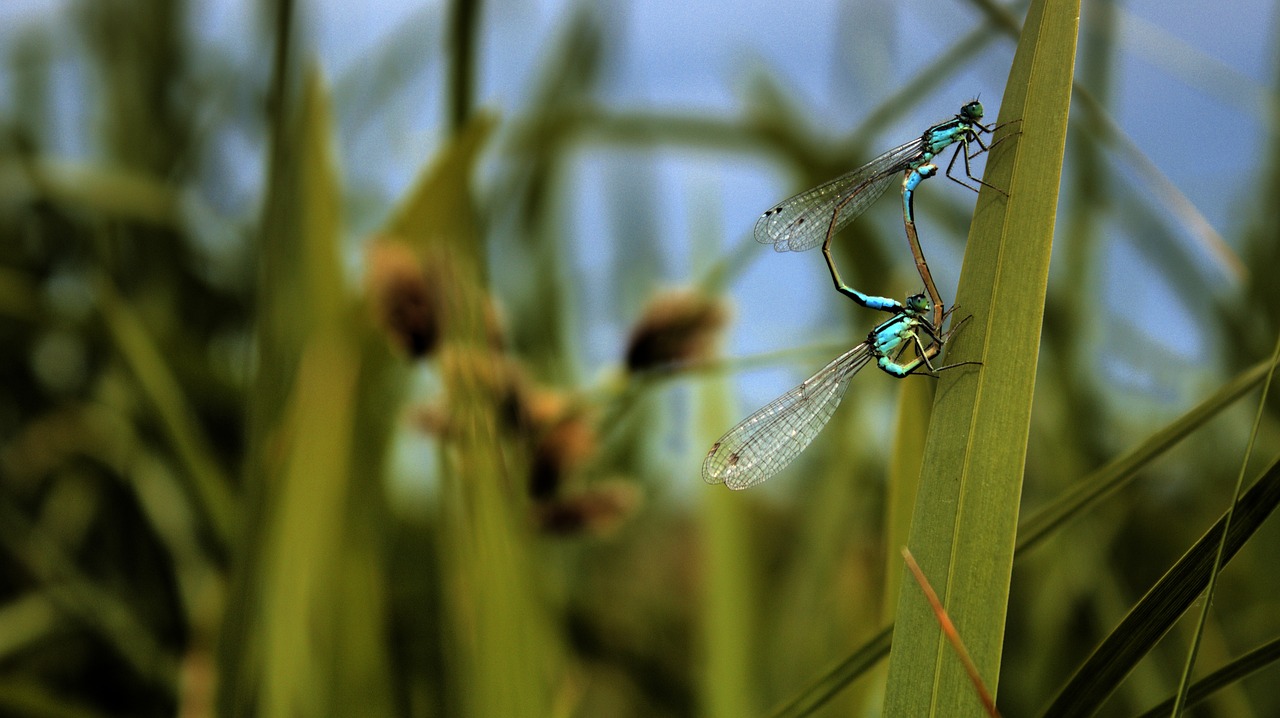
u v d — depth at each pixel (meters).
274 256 0.41
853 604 0.44
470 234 0.42
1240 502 0.37
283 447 0.41
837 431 0.44
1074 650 0.44
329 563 0.41
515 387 0.41
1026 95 0.38
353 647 0.41
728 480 0.41
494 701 0.40
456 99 0.42
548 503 0.41
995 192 0.38
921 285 0.43
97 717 0.42
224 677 0.41
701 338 0.41
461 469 0.40
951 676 0.38
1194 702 0.38
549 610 0.41
